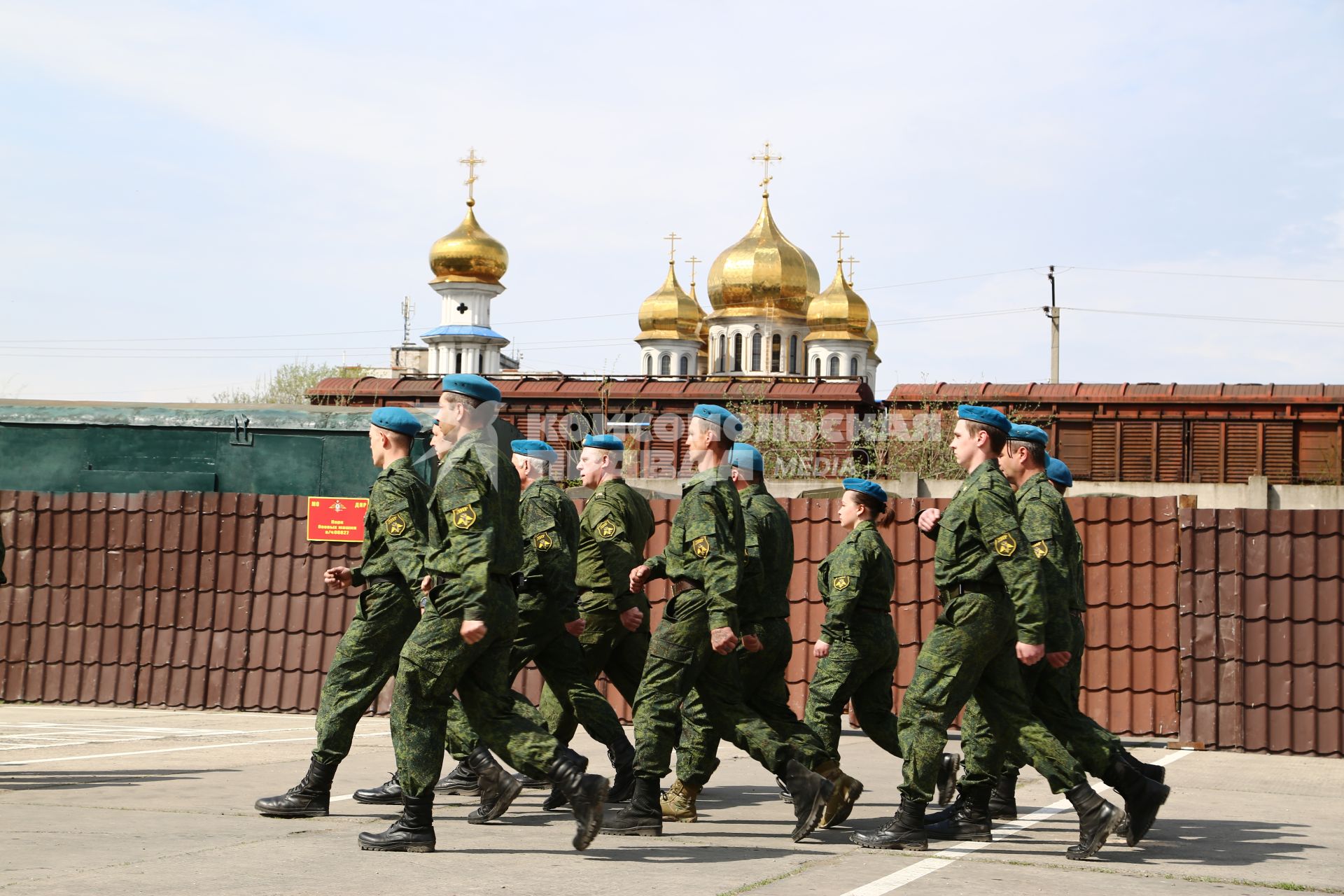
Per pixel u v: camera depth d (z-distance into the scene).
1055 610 5.98
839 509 12.62
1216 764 10.38
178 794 7.38
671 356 72.88
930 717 5.87
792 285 69.44
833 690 7.51
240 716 12.84
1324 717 11.02
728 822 6.81
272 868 5.00
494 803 6.29
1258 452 42.41
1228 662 11.38
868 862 5.55
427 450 12.77
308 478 14.80
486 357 64.31
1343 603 11.13
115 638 13.57
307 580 13.30
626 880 4.94
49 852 5.35
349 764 9.27
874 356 73.81
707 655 6.32
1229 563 11.45
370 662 6.64
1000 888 4.95
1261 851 6.16
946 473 43.16
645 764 6.24
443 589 5.45
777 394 49.00
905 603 12.38
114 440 15.28
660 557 7.43
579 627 7.52
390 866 5.11
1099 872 5.49
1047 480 6.45
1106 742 6.07
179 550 13.58
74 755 9.34
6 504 13.93
